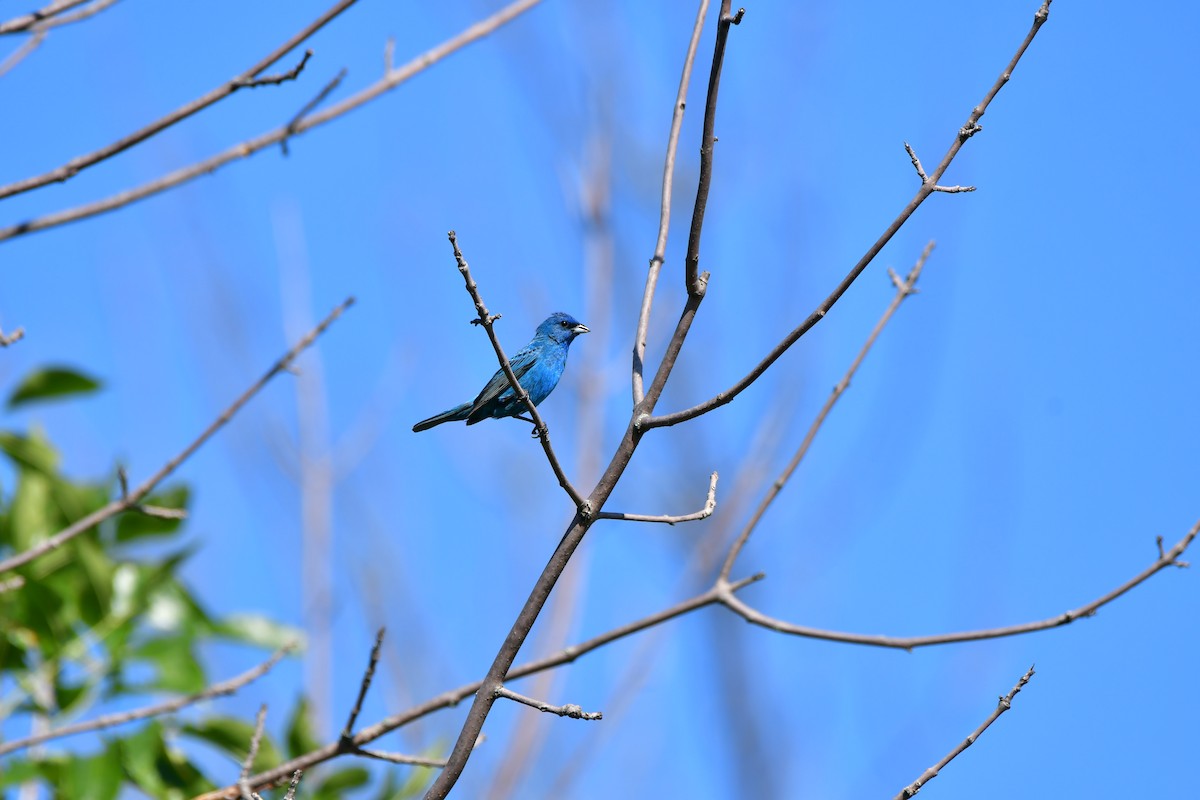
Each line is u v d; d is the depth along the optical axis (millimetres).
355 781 12039
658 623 10898
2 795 10297
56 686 11273
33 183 9711
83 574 11688
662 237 9859
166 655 11414
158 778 11016
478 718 7812
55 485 12133
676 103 10203
